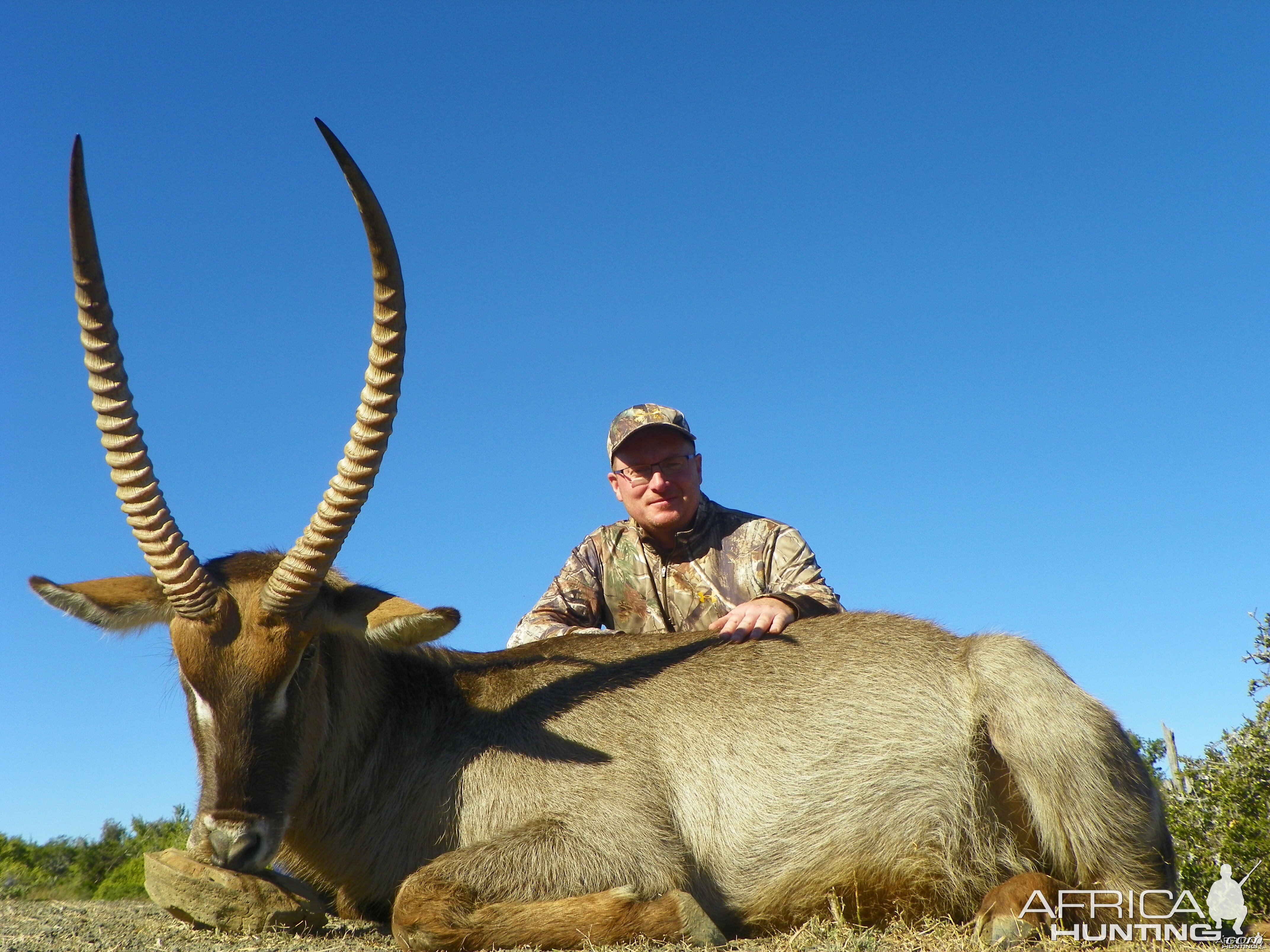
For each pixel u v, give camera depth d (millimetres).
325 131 1647
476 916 1673
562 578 2682
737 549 2625
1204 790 2570
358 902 1936
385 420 1738
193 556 1730
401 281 1754
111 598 1751
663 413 2635
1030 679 1846
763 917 1846
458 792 1873
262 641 1726
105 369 1704
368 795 1908
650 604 2650
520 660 2043
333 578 1882
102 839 3602
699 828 1846
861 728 1869
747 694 1914
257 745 1714
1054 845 1814
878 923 1854
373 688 1939
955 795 1849
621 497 2678
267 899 1724
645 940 1663
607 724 1901
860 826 1833
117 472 1715
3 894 3072
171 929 1892
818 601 2258
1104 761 1807
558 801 1826
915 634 1967
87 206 1677
